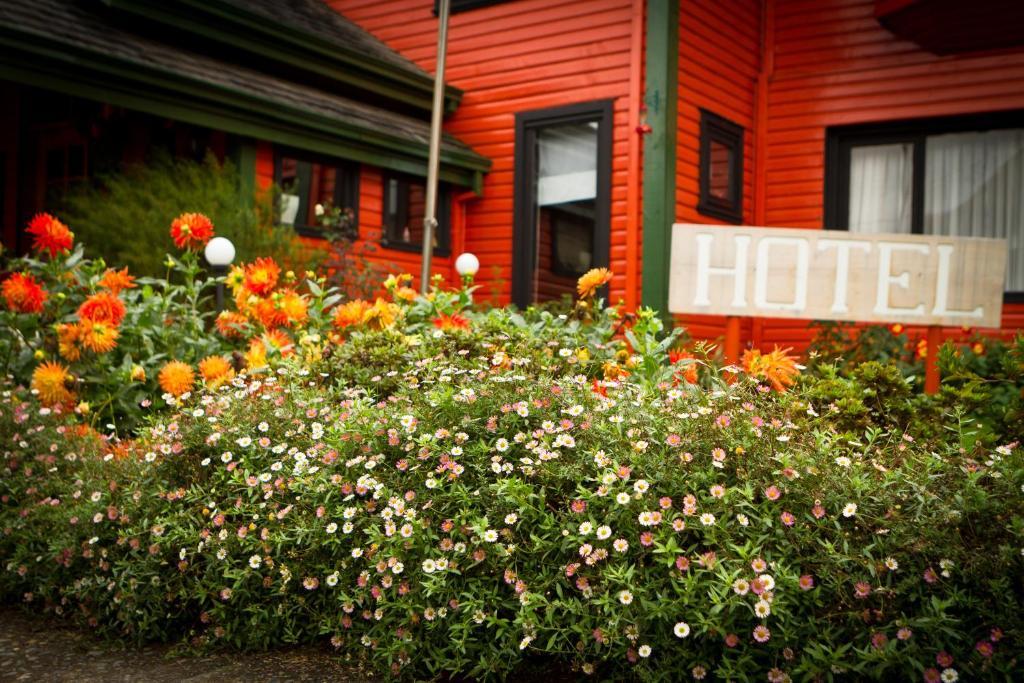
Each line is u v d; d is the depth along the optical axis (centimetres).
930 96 873
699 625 204
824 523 214
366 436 266
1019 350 325
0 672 245
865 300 464
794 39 945
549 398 263
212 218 651
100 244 638
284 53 829
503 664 225
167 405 410
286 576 249
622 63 845
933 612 197
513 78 921
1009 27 806
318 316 447
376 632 242
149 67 658
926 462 233
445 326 386
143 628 261
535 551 228
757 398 261
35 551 295
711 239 473
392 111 940
